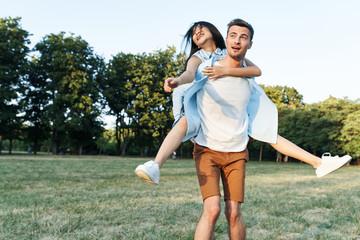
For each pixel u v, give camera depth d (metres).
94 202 5.09
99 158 30.12
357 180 12.05
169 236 3.22
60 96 32.03
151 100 36.09
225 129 2.25
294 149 2.35
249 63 2.44
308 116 37.94
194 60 2.34
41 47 34.00
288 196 6.56
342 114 34.50
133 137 43.53
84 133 36.19
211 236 2.13
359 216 4.55
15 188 6.79
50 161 20.20
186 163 24.36
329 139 34.47
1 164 15.57
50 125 32.97
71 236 3.17
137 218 4.07
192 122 2.19
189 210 4.62
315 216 4.59
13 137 33.69
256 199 5.86
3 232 3.20
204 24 2.57
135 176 10.60
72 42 33.25
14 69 32.44
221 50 2.62
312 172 16.67
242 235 2.29
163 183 8.77
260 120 2.46
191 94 2.22
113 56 39.69
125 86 37.00
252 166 24.31
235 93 2.24
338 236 3.45
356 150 32.06
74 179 9.01
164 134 40.16
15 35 32.50
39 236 3.13
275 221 4.06
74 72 32.38
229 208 2.26
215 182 2.18
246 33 2.20
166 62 38.28
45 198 5.36
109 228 3.54
